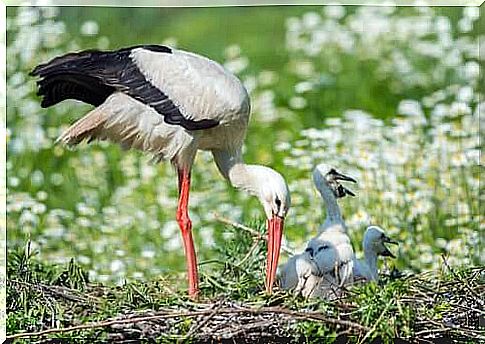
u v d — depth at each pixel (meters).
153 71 10.56
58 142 10.82
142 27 18.89
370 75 17.81
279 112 17.09
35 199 14.95
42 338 9.82
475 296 10.16
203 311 9.48
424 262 12.70
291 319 9.55
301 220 13.27
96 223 13.99
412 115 15.68
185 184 10.72
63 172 15.49
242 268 10.96
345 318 9.62
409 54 17.91
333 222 10.78
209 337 9.54
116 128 10.62
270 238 10.59
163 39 18.97
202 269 12.30
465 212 13.21
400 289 9.73
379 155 13.73
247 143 16.50
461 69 17.16
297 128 16.95
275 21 19.09
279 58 18.39
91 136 10.71
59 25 16.58
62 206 15.27
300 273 10.28
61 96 10.72
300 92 17.50
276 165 16.09
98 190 15.37
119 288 10.64
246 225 11.94
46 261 12.59
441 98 15.73
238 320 9.58
